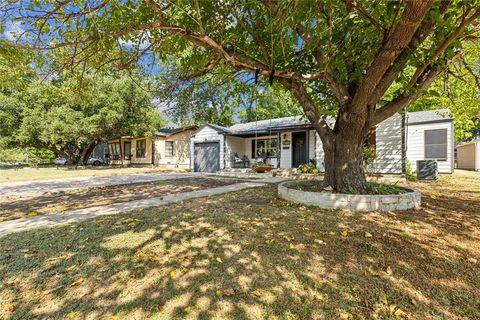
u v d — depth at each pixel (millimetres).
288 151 14820
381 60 3742
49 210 5066
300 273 2412
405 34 3223
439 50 3695
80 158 23094
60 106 17656
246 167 16625
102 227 3732
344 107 5191
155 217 4211
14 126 18375
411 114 13023
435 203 5160
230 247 2975
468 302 1988
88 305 2018
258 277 2361
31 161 28359
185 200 5809
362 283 2248
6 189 8312
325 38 4133
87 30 4070
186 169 19188
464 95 8578
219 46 3883
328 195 4738
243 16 4531
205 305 1999
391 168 10469
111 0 3734
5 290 2199
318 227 3596
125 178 11906
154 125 19312
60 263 2648
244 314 1905
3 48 3779
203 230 3537
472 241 3055
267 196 6254
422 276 2330
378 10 3752
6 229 3744
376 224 3711
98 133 18078
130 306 1999
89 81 6051
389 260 2613
